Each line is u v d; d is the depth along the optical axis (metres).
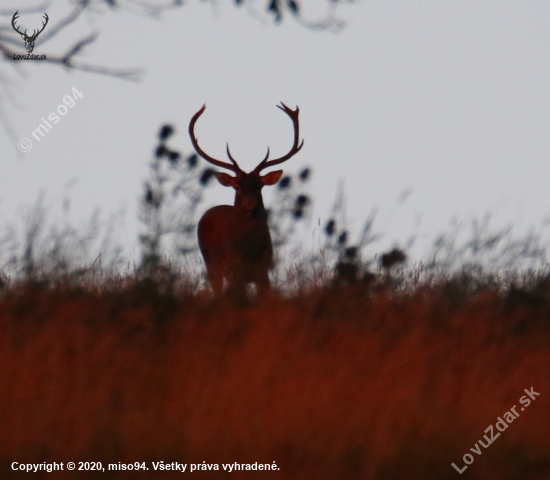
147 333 28.92
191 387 24.59
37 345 26.64
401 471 20.86
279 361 25.89
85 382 25.00
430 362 26.72
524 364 26.84
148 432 22.41
